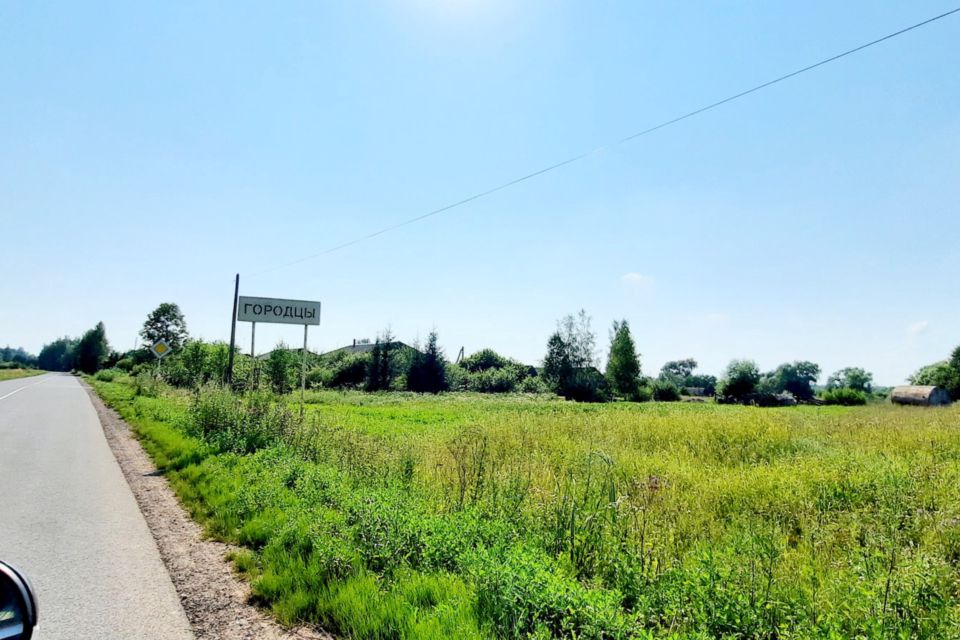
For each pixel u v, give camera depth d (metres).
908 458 10.51
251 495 7.02
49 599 4.57
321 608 4.25
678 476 8.99
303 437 11.43
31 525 6.65
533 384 60.16
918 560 4.08
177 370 33.22
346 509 6.26
